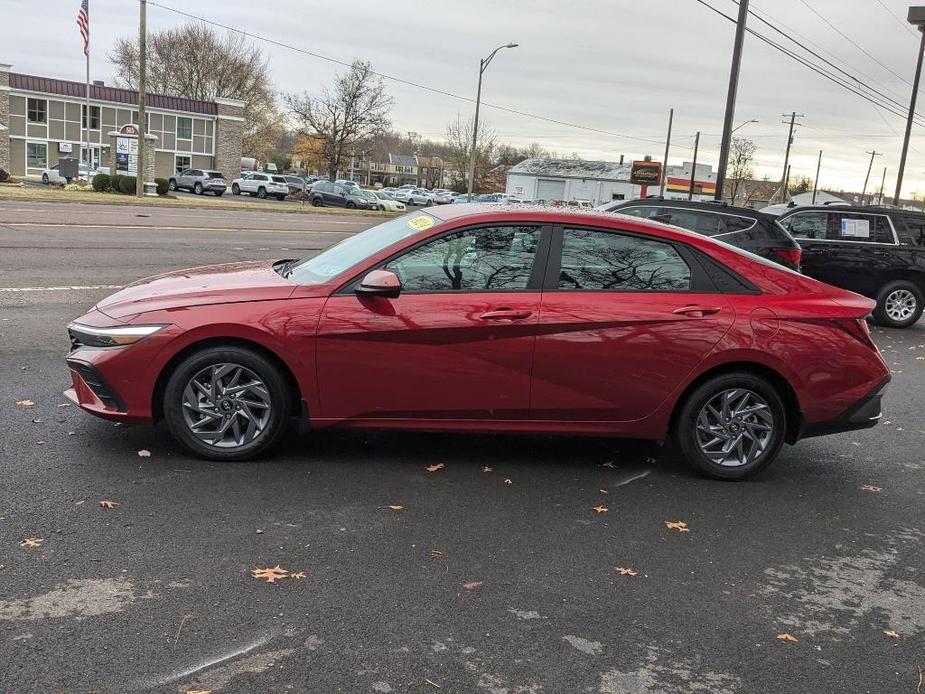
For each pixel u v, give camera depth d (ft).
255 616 10.21
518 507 14.44
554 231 15.80
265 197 182.60
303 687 8.87
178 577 11.04
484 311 15.19
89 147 164.86
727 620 11.05
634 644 10.27
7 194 91.35
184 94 282.97
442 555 12.30
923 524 15.16
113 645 9.37
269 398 15.20
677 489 16.03
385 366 15.10
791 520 14.87
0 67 180.55
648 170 148.36
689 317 15.76
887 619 11.42
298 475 15.10
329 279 15.38
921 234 42.42
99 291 33.68
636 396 15.87
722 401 16.33
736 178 313.12
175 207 99.86
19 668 8.82
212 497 13.78
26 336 24.70
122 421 15.02
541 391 15.61
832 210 43.39
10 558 11.22
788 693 9.48
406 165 531.09
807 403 16.40
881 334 39.99
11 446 15.42
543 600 11.19
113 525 12.46
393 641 9.90
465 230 15.58
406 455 16.70
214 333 14.70
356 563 11.84
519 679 9.33
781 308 16.19
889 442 20.63
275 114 309.83
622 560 12.66
